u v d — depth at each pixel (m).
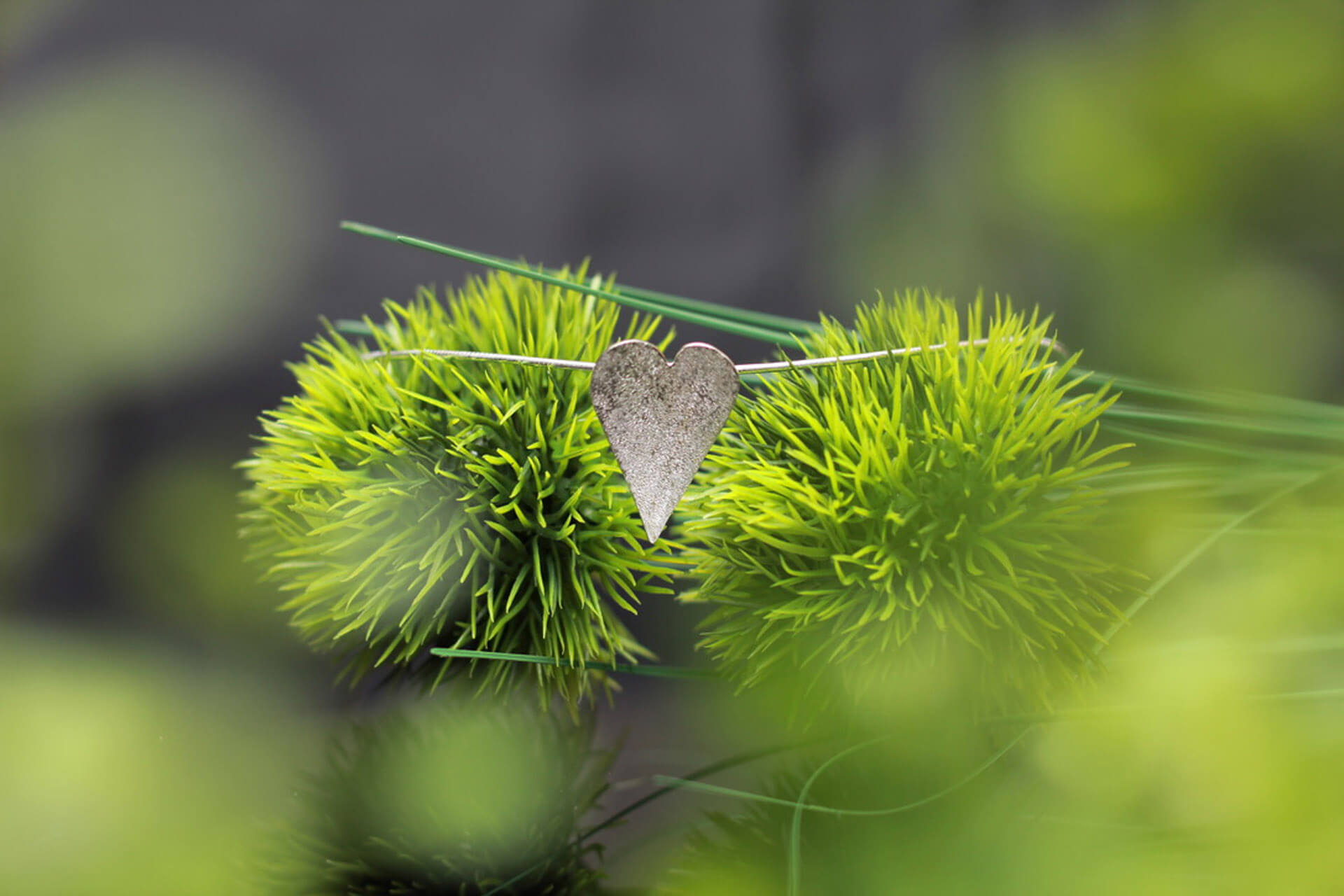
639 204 0.96
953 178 0.71
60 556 0.87
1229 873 0.54
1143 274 0.59
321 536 0.56
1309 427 0.58
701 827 0.56
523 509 0.56
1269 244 0.59
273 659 0.70
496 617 0.56
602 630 0.57
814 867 0.55
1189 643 0.57
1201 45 0.57
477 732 0.58
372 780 0.57
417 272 0.95
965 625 0.54
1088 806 0.56
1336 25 0.56
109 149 0.86
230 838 0.56
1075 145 0.58
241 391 0.90
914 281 0.70
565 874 0.55
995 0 0.81
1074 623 0.55
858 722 0.56
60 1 0.90
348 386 0.56
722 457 0.56
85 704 0.60
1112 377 0.57
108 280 0.84
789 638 0.55
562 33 0.95
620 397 0.55
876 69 0.90
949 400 0.55
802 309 0.92
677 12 0.94
